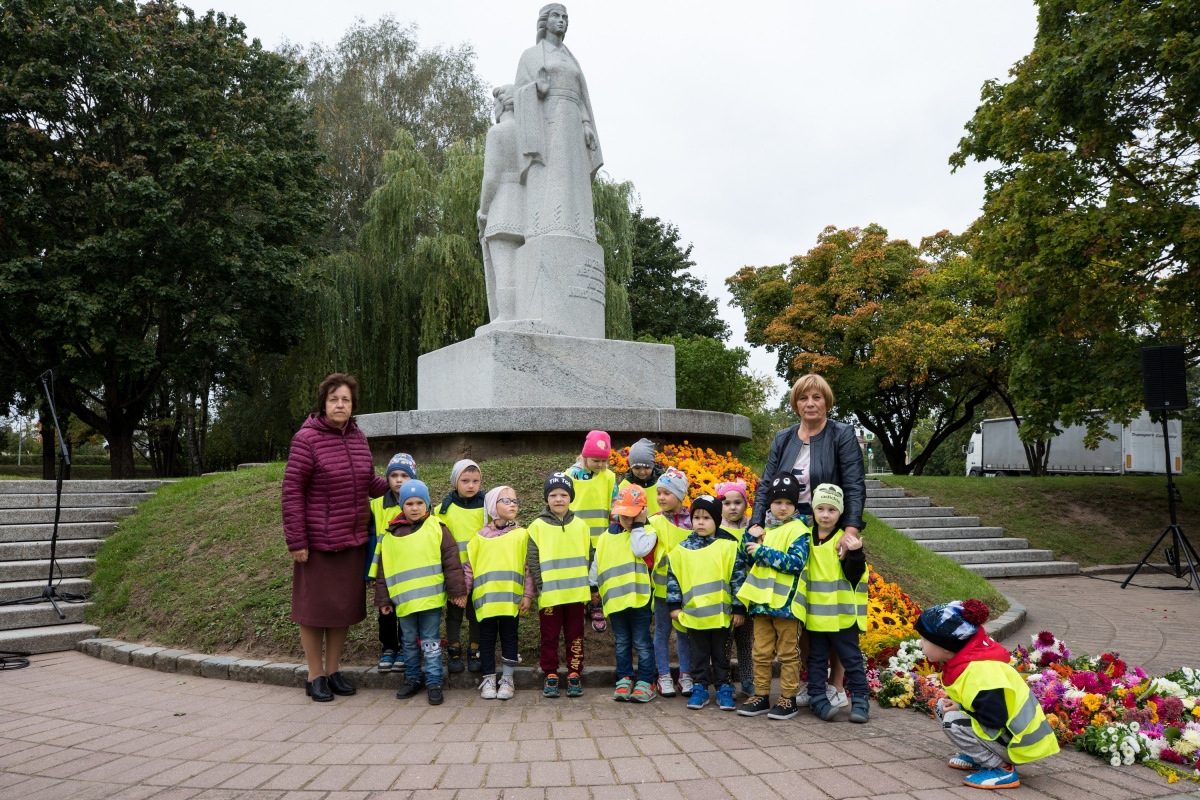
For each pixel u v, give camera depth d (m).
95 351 23.06
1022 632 7.59
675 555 4.79
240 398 27.69
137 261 20.05
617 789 3.27
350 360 23.88
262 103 22.64
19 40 19.05
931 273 28.27
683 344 22.41
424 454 8.89
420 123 28.91
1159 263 13.37
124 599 7.10
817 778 3.44
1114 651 6.70
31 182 19.02
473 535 5.31
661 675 4.98
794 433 5.00
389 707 4.67
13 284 18.22
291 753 3.81
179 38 21.56
